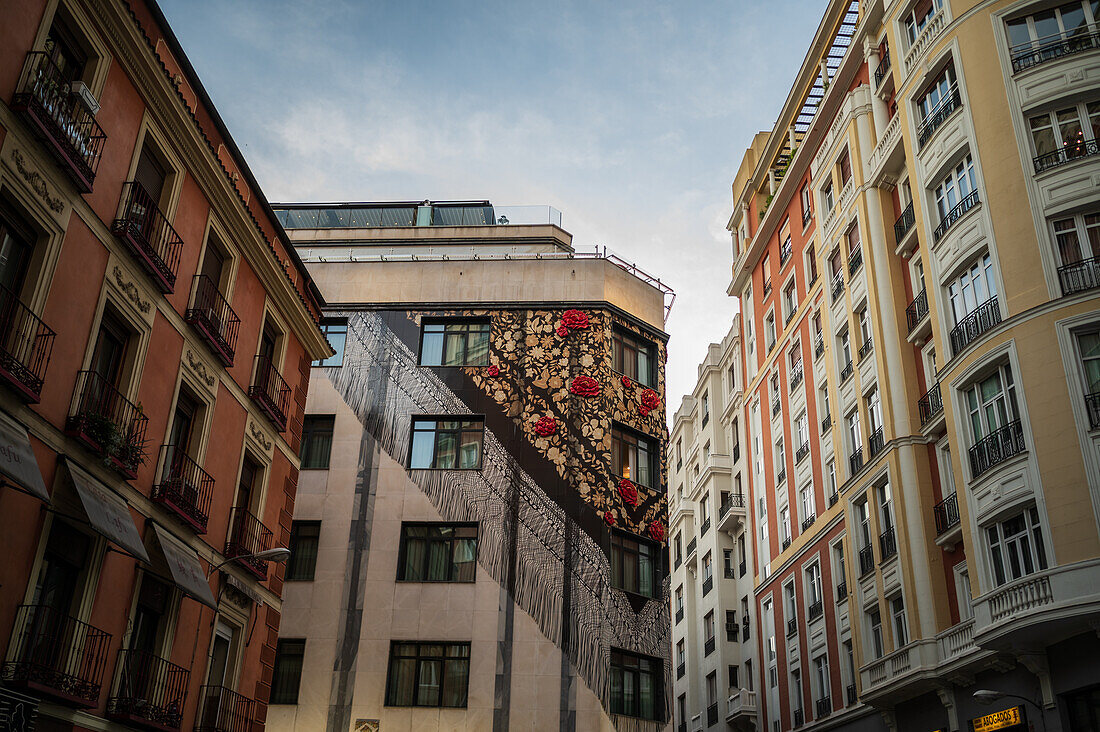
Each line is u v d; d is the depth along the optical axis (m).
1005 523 22.73
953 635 25.69
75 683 15.80
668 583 35.22
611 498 34.81
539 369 36.62
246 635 23.27
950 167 26.80
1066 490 20.88
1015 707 22.55
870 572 30.97
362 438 35.38
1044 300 22.61
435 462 35.00
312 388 36.44
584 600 32.62
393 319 37.72
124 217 18.06
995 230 24.17
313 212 46.09
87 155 17.00
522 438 35.19
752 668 45.75
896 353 30.50
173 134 20.19
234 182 22.64
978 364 23.83
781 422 41.81
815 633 35.88
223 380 22.47
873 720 30.48
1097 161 23.14
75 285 16.55
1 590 14.43
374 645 31.77
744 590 48.53
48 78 15.77
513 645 31.69
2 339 14.62
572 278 38.50
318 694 31.11
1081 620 19.89
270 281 25.28
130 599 18.19
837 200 36.19
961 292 25.72
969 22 26.55
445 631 31.94
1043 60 24.75
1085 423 21.12
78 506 16.34
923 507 28.36
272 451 25.36
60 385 16.06
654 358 39.38
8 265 15.21
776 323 43.44
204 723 20.50
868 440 31.94
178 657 19.89
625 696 32.22
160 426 19.48
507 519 33.66
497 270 38.69
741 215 50.00
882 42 34.16
